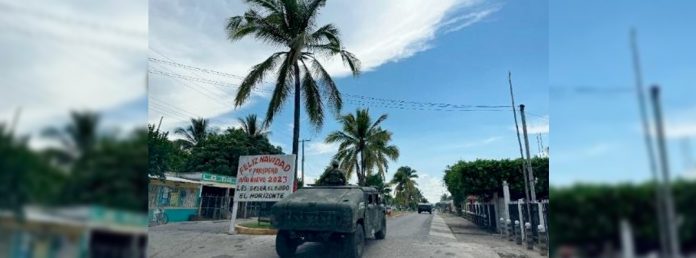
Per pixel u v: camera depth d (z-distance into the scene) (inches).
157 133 599.8
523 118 563.5
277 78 653.9
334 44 668.1
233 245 391.2
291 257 329.1
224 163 1259.2
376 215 429.7
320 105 679.1
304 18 654.5
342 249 321.4
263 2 647.1
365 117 1151.6
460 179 800.3
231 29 622.5
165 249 352.8
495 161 764.6
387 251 384.5
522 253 398.3
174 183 798.5
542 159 625.6
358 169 1186.0
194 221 799.1
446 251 390.6
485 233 698.8
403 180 2967.5
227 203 964.6
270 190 511.5
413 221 1071.6
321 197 336.8
